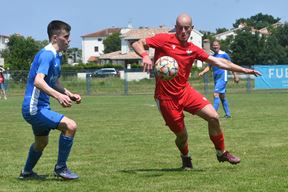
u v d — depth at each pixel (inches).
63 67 3666.3
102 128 660.7
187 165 366.6
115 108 1059.9
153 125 691.4
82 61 7022.6
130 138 552.4
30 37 3225.9
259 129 615.8
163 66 340.5
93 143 515.2
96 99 1498.5
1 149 485.7
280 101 1208.8
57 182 322.0
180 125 352.2
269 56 3243.1
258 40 3265.3
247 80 1759.4
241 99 1315.2
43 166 385.4
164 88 346.6
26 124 739.4
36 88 314.8
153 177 334.6
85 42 7076.8
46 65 310.0
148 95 1761.8
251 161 390.6
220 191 290.0
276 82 1724.9
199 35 4909.0
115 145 499.5
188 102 347.6
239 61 3272.6
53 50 317.1
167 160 407.5
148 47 347.6
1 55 4069.9
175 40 346.0
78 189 300.5
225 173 343.9
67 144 321.7
